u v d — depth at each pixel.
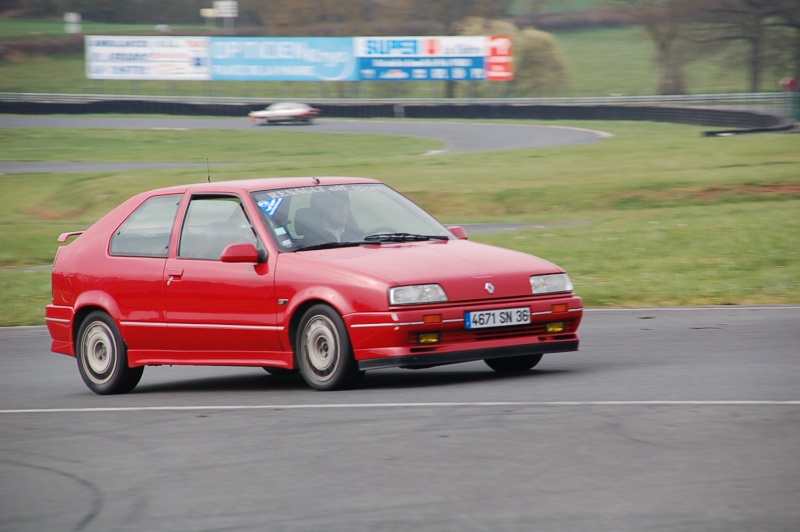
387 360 21.36
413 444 16.84
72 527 13.53
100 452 17.72
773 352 25.95
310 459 16.27
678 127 182.50
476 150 147.62
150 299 24.72
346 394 21.77
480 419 18.39
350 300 21.69
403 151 152.88
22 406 23.33
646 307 37.72
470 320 21.78
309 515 13.41
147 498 14.66
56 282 26.77
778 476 14.21
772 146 112.62
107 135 186.25
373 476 15.07
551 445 16.34
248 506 13.96
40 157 155.38
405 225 24.61
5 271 57.75
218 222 24.33
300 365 22.72
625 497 13.52
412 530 12.62
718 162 101.94
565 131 178.75
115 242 25.91
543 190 90.81
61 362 30.97
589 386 21.50
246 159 148.88
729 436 16.48
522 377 23.30
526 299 22.66
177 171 120.12
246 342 23.39
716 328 31.06
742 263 46.06
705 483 14.00
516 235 60.16
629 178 93.69
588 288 42.16
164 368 29.84
